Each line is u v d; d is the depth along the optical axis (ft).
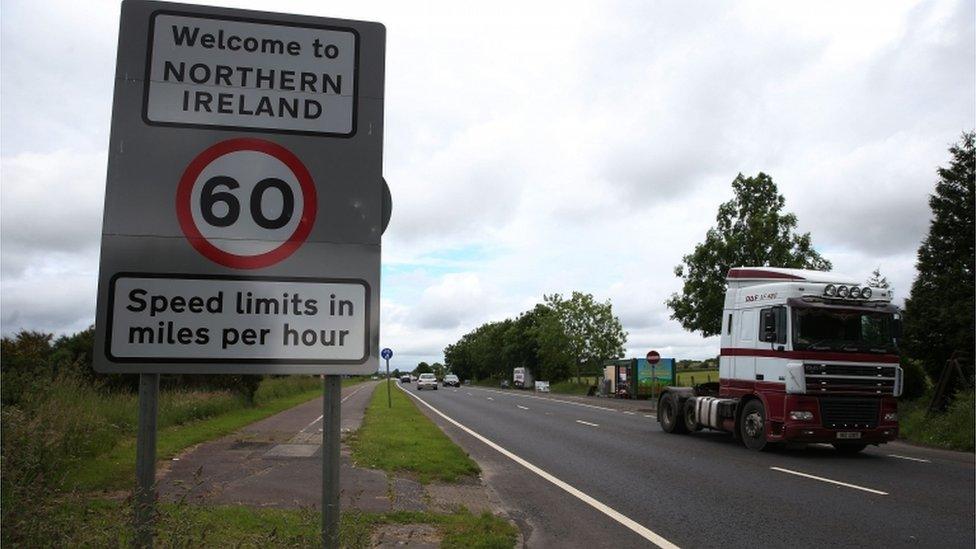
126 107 11.91
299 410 83.71
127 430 43.45
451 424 75.00
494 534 23.72
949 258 86.38
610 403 127.24
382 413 81.46
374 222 12.44
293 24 12.55
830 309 50.34
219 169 12.07
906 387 85.05
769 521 28.27
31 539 14.48
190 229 11.87
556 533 25.96
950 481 38.60
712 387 64.90
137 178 11.81
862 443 51.24
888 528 27.20
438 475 36.76
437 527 24.57
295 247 12.15
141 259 11.69
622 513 29.60
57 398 36.14
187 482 30.96
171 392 65.82
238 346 11.82
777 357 51.08
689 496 33.63
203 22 12.26
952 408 62.39
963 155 87.25
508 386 318.24
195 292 11.80
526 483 36.99
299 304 12.07
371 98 12.67
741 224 91.56
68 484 26.58
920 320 85.46
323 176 12.37
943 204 86.99
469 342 492.95
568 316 235.20
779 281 54.08
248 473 34.14
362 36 12.77
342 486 31.58
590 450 51.80
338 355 12.11
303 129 12.40
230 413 71.31
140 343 11.57
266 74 12.38
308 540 16.48
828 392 49.62
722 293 89.81
